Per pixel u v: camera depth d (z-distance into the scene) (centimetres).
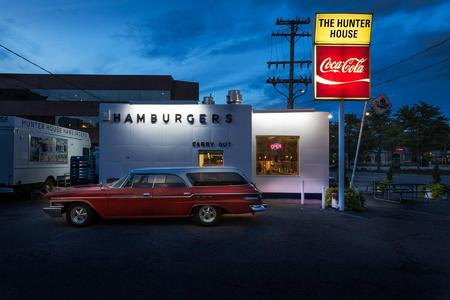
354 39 1244
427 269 597
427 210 1265
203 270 584
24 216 1088
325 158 1580
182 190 948
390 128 4791
